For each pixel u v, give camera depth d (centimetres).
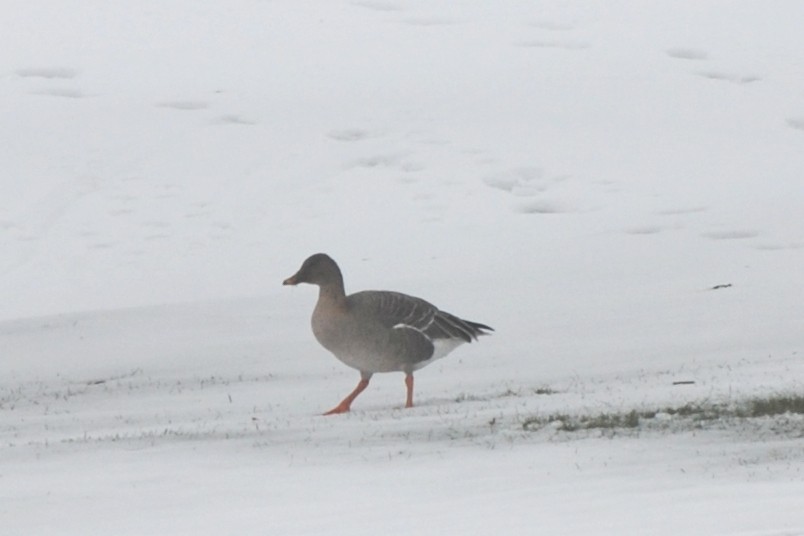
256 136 5197
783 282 3142
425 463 1259
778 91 5750
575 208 4419
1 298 3816
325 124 5334
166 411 1864
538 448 1326
